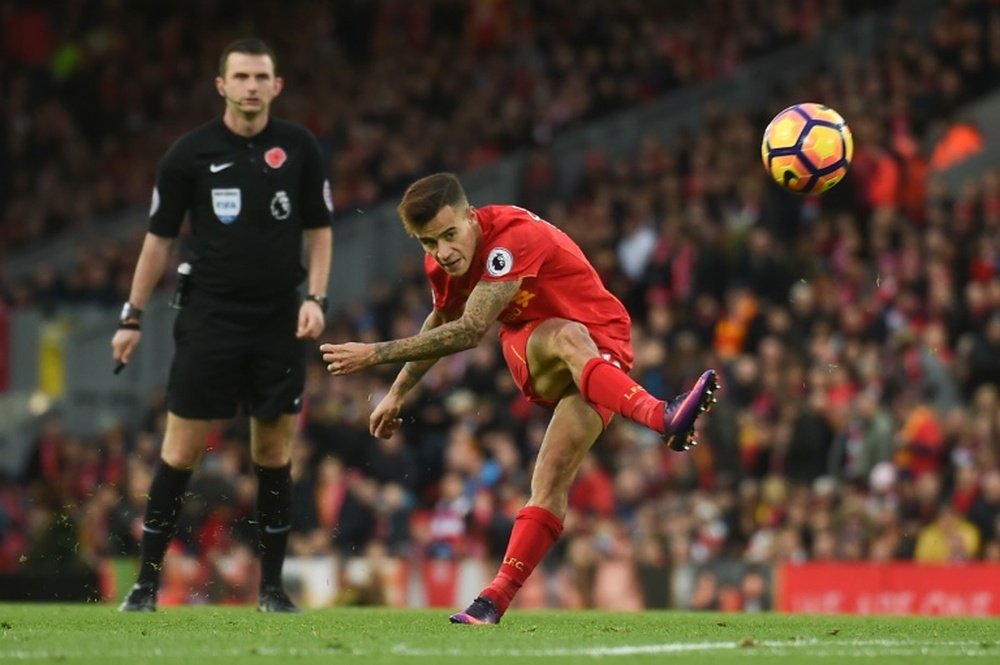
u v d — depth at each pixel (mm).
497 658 17250
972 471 46844
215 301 27125
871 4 79062
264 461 28062
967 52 68125
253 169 26969
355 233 74938
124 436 59188
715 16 80625
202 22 92812
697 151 66125
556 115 77375
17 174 86688
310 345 61375
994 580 39812
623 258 63781
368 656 17469
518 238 22000
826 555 46406
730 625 24062
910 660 17422
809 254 57938
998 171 58500
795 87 70375
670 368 53531
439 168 76312
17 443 71375
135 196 85312
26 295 76062
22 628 22500
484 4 83688
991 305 53781
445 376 58688
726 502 48844
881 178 61125
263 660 17094
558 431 22516
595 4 81938
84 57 90250
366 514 50219
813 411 50062
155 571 27859
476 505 50094
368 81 84438
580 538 46656
